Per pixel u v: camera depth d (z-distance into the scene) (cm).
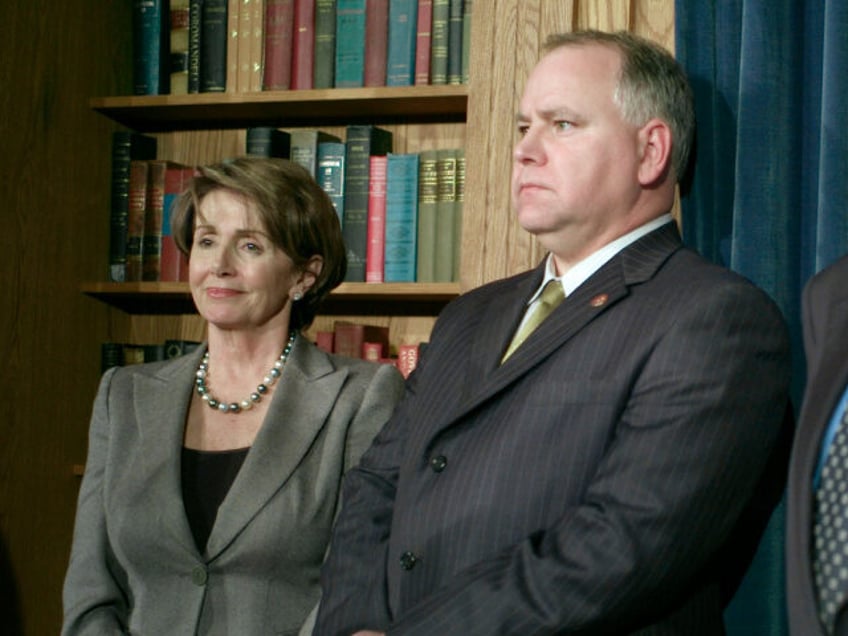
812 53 233
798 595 134
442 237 321
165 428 239
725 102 243
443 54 323
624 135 200
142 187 356
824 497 137
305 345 252
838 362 141
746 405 170
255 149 338
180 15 359
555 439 179
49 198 347
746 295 178
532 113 205
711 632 180
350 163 330
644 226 203
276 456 232
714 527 167
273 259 245
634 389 175
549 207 199
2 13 332
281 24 341
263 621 223
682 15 247
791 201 231
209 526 233
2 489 331
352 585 197
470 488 182
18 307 337
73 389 358
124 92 377
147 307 380
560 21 301
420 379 213
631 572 161
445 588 172
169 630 224
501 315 209
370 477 209
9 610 332
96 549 236
